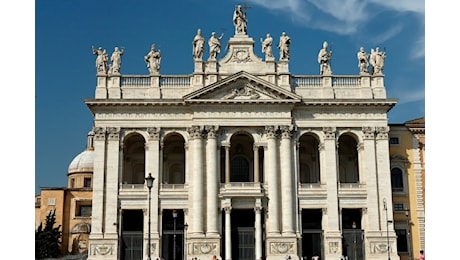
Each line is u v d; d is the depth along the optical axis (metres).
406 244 76.19
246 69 76.06
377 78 76.81
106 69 75.69
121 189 73.12
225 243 70.75
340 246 72.25
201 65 75.88
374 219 73.19
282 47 76.56
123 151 75.25
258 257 70.75
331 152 74.75
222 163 76.62
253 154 79.12
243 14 78.12
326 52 77.25
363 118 75.75
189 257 70.56
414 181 78.12
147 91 75.25
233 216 75.75
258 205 71.62
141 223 76.19
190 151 74.06
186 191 73.25
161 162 73.94
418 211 77.19
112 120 74.25
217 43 76.31
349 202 73.94
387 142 75.38
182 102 74.12
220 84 73.25
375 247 72.38
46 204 92.50
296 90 76.19
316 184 74.06
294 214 72.88
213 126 73.56
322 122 75.38
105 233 71.56
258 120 74.19
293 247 71.19
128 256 72.31
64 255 89.75
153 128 74.31
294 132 74.75
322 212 73.69
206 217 72.00
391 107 75.94
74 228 91.56
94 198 72.25
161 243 72.00
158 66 76.31
